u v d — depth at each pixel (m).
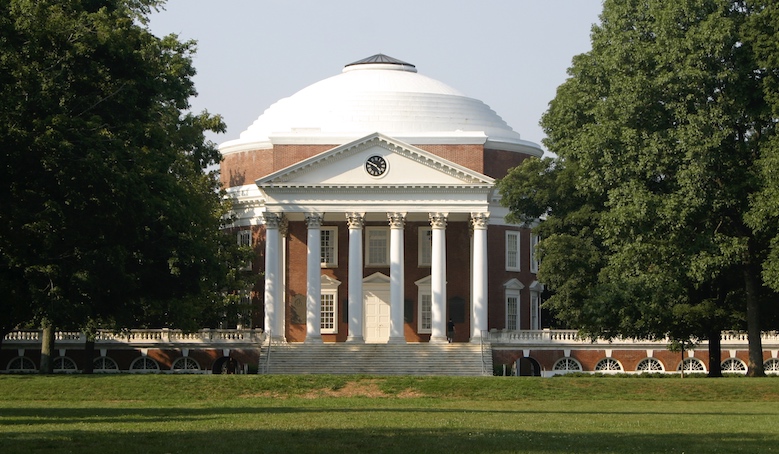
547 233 80.50
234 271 95.44
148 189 56.31
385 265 102.56
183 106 82.50
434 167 96.38
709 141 64.19
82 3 59.47
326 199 96.62
